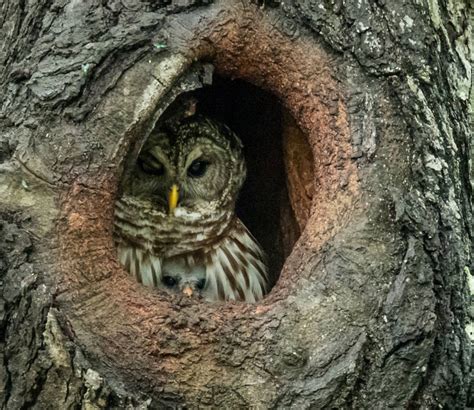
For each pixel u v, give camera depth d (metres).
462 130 7.02
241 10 6.66
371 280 6.32
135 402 5.83
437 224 6.41
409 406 6.23
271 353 6.14
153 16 6.39
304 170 7.66
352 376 6.09
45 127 6.11
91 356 5.90
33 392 5.65
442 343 6.31
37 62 6.26
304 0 6.75
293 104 6.96
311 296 6.31
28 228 5.97
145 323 6.08
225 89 8.57
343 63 6.73
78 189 6.09
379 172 6.54
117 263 6.25
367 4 6.75
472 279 6.66
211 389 6.05
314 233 6.56
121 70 6.25
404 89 6.64
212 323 6.15
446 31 7.16
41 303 5.79
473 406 6.43
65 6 6.43
